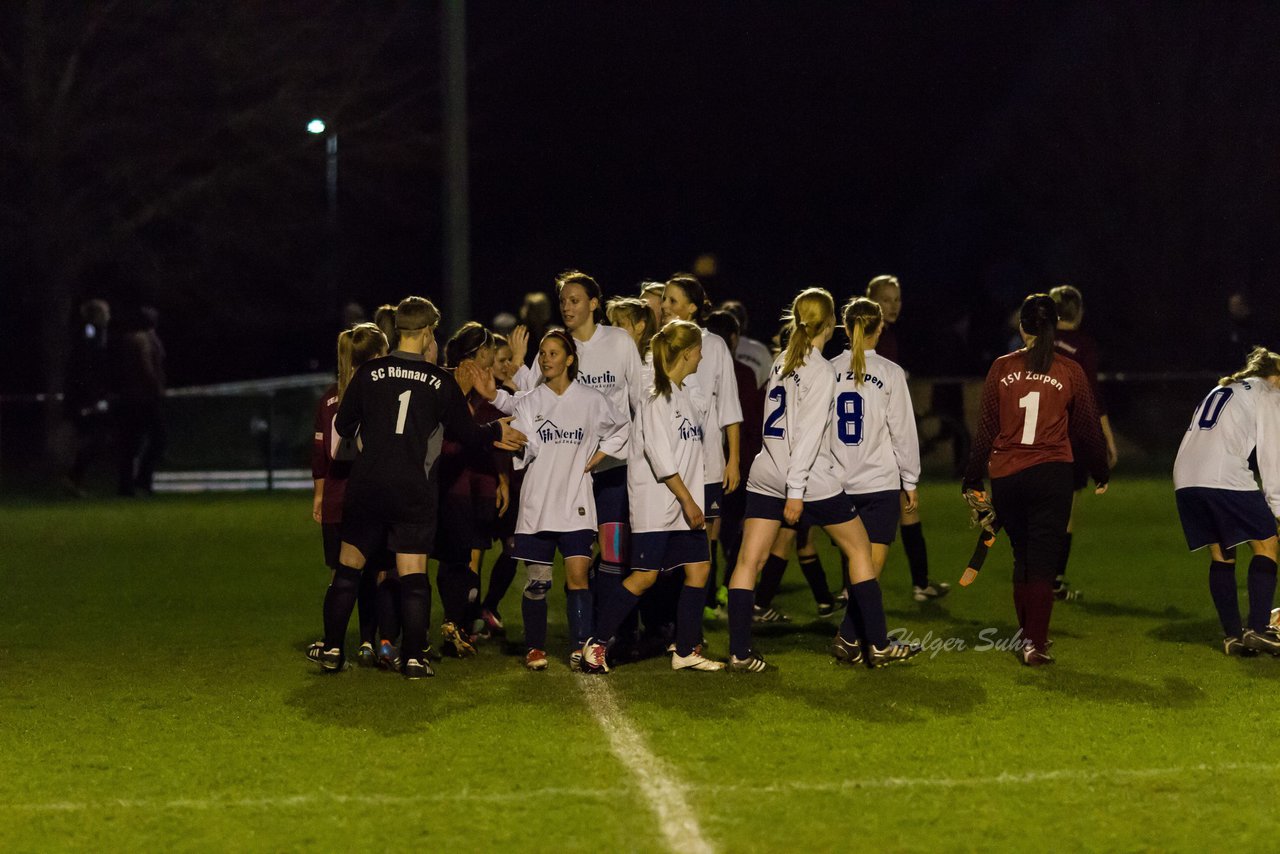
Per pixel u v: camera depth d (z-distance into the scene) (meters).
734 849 19.89
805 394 29.59
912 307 93.38
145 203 100.06
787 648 33.75
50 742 25.73
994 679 30.11
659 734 25.73
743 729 26.03
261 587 43.75
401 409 29.47
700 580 30.97
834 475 30.53
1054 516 31.12
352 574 30.45
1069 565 46.62
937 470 78.56
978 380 78.06
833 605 38.09
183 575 46.22
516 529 30.98
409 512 29.61
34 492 75.50
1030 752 24.38
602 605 31.16
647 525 30.23
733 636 30.69
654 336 30.16
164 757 24.66
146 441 80.56
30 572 47.00
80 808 21.92
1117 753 24.31
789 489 29.61
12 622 38.03
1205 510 32.16
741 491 38.25
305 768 23.88
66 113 96.12
